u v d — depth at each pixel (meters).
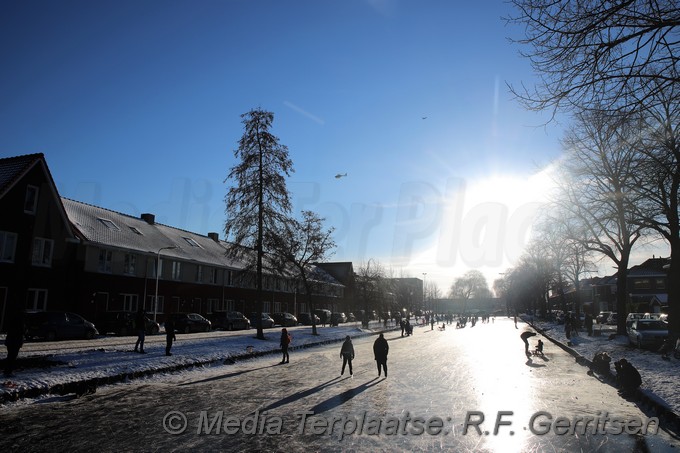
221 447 7.93
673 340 19.39
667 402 10.69
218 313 42.69
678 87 8.33
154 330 33.47
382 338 16.66
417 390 13.65
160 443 8.14
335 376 16.83
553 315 74.50
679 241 21.38
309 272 47.00
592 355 21.58
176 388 14.01
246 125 33.44
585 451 7.81
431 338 41.00
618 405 11.53
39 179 32.28
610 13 6.89
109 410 10.83
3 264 29.77
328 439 8.45
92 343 24.09
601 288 93.25
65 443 8.11
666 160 11.20
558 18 7.29
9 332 13.39
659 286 76.19
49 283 32.53
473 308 163.50
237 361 21.53
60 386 12.78
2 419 9.87
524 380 15.65
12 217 30.38
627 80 7.63
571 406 11.38
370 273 74.69
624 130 8.87
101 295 36.41
